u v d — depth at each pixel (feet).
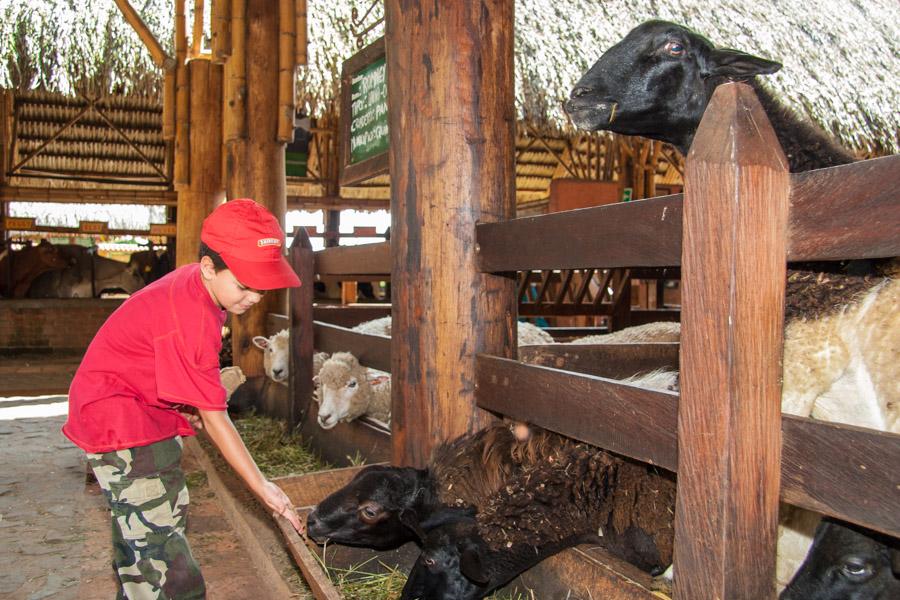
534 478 8.42
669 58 10.16
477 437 9.37
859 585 6.32
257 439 17.98
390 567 10.28
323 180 44.88
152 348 7.30
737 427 5.07
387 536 9.00
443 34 9.64
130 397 7.36
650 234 6.24
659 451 6.11
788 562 7.87
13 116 38.60
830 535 6.43
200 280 7.36
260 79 20.74
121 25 29.73
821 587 6.43
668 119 10.40
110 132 40.70
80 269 43.14
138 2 30.30
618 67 10.30
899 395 7.27
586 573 8.02
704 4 35.81
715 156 5.08
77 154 41.06
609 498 8.42
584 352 12.09
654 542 8.26
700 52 10.19
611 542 8.52
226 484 14.02
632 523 8.38
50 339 38.70
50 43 29.19
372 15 30.68
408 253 10.06
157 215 49.47
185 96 24.53
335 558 10.14
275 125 20.90
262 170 20.88
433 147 9.74
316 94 29.78
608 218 6.83
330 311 21.48
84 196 39.68
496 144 9.86
